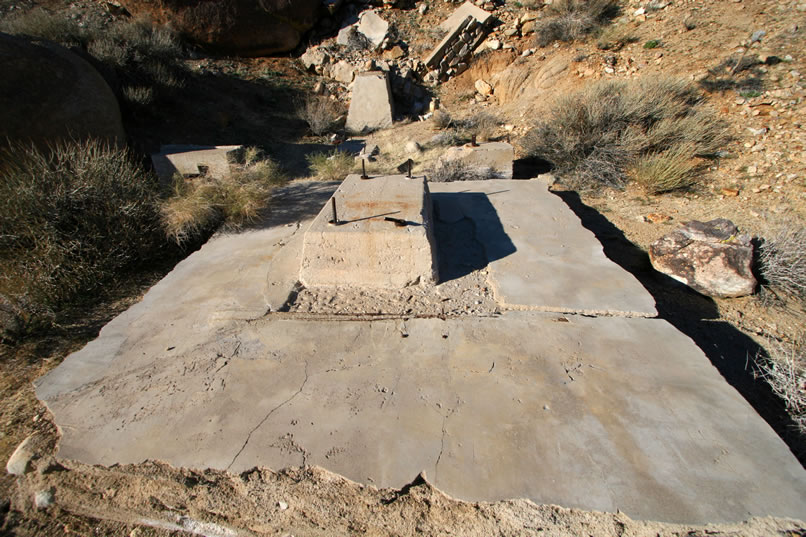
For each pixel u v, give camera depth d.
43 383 3.00
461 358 3.09
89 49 10.03
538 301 3.63
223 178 6.30
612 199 6.68
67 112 6.96
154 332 3.50
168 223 5.43
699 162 6.88
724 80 8.01
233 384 2.95
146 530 2.31
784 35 8.38
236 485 2.35
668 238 4.81
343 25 14.62
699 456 2.35
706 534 2.03
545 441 2.46
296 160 9.73
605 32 11.12
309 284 4.04
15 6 12.20
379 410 2.70
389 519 2.18
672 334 3.26
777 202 5.73
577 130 7.88
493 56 12.80
